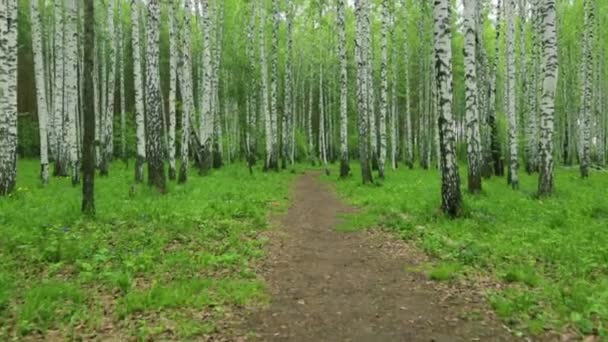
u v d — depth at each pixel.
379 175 23.25
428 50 35.94
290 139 44.06
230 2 34.91
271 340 5.15
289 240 10.23
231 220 11.55
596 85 36.41
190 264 7.67
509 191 16.75
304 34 42.47
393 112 34.84
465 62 15.84
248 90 37.66
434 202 13.11
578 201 13.30
